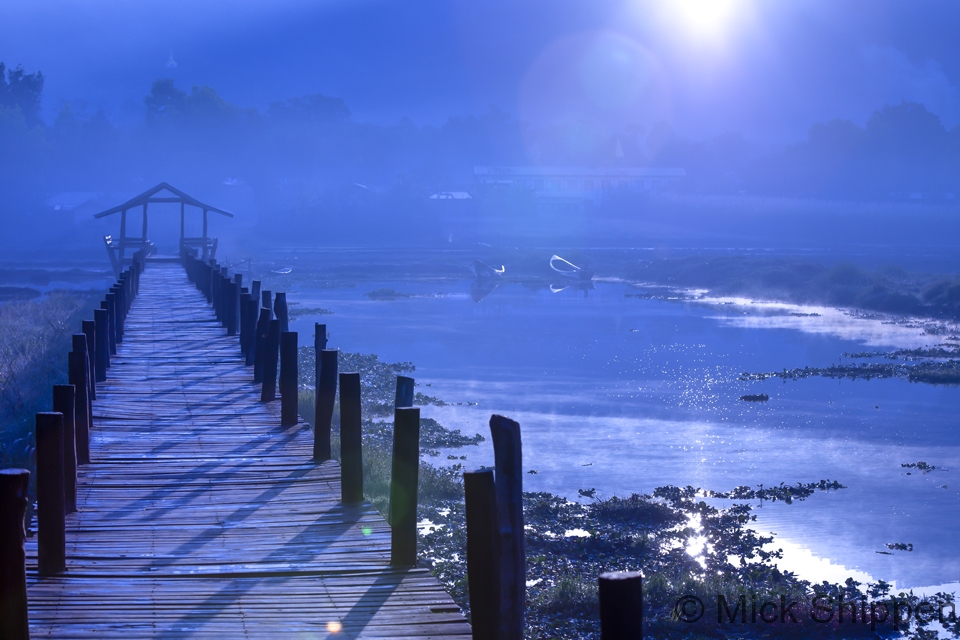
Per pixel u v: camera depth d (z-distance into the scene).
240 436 10.62
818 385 24.20
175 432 10.77
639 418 19.77
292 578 6.14
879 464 16.27
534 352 29.72
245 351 16.81
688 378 25.02
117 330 18.48
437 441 17.14
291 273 66.31
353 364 26.19
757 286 54.19
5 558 4.48
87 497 8.02
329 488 8.47
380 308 44.09
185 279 36.47
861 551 11.62
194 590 5.86
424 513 12.54
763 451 17.08
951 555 11.48
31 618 5.30
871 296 46.50
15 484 4.49
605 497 13.89
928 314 42.03
